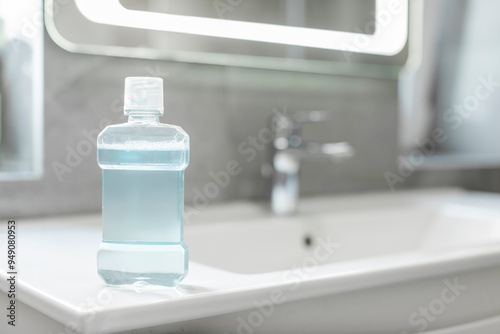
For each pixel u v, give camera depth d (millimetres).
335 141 1368
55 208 1053
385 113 1457
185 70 1148
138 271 581
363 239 1212
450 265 757
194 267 708
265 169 1213
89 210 1086
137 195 584
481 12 1585
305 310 662
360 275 671
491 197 1466
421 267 725
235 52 1164
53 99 1028
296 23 1235
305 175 1337
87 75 1056
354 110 1397
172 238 585
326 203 1317
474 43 1589
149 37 1076
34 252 782
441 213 1308
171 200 584
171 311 550
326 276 647
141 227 583
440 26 1524
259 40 1190
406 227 1275
